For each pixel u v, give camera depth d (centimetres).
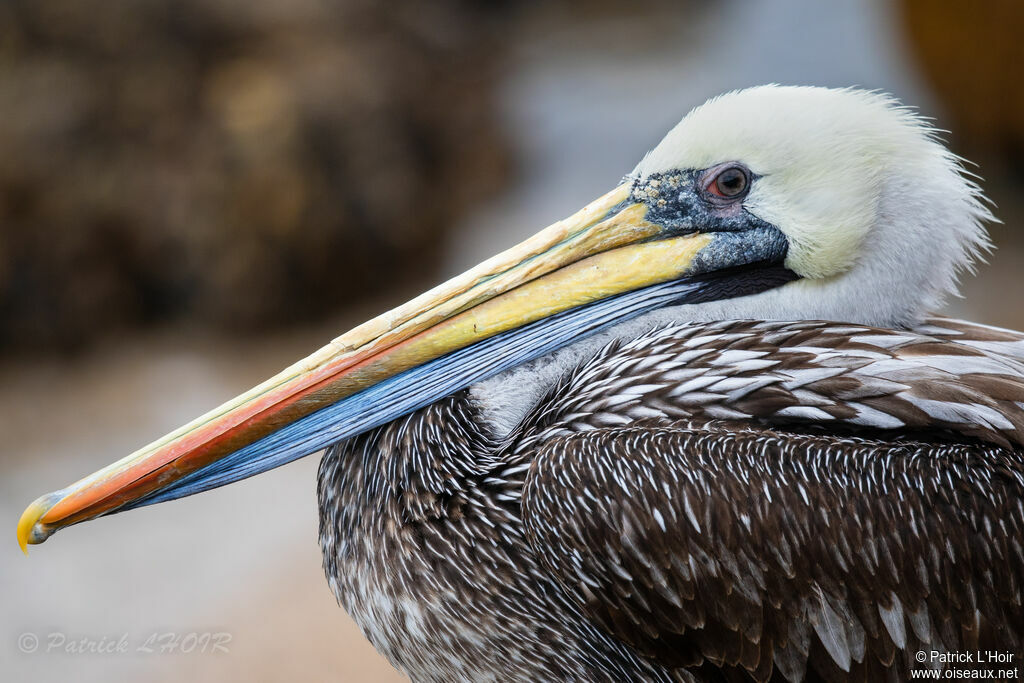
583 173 2788
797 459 694
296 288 2373
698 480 692
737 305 787
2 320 2294
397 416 759
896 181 757
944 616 696
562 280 779
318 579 1537
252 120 2334
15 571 1630
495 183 2670
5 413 2095
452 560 735
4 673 1404
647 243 788
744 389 727
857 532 685
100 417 2066
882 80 2698
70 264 2298
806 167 757
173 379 2188
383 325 766
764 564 688
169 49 2388
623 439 711
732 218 776
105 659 1409
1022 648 714
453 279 779
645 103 3072
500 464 743
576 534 700
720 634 705
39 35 2367
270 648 1389
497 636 744
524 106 3052
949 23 2378
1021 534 701
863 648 699
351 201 2395
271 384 758
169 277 2352
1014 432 707
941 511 690
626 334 789
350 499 777
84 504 743
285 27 2448
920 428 717
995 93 2372
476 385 779
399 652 773
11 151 2283
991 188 2438
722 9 3497
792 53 2947
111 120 2342
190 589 1561
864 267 774
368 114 2428
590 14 3744
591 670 757
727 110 774
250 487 1814
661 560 693
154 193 2322
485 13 3650
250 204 2325
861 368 726
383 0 2583
